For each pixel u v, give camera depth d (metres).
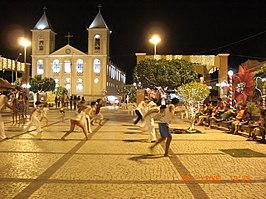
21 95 21.72
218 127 19.05
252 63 31.25
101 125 20.11
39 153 10.16
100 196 5.98
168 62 30.30
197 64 31.55
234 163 8.94
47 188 6.45
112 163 8.80
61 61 82.00
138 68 31.06
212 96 35.31
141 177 7.36
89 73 81.00
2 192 6.18
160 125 9.96
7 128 17.48
